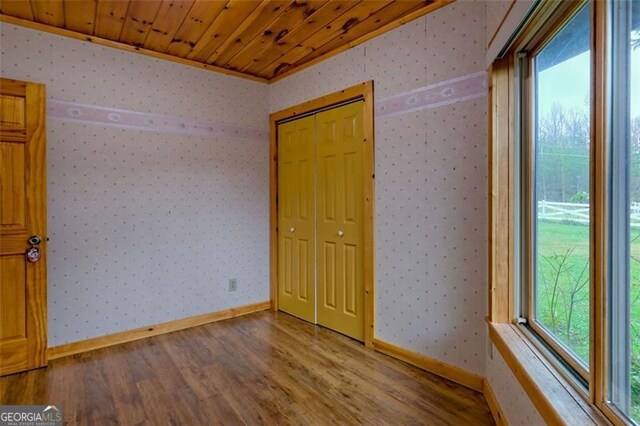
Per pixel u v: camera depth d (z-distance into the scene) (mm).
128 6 2305
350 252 2949
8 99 2311
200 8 2328
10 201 2326
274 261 3709
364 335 2824
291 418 1856
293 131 3477
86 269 2729
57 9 2336
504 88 1840
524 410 1438
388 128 2576
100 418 1853
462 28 2146
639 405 962
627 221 1009
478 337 2096
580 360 1308
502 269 1858
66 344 2645
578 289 1344
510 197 1836
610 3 1049
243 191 3559
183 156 3178
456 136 2182
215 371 2367
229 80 3441
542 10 1380
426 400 2016
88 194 2730
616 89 1040
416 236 2412
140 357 2588
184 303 3203
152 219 3025
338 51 2936
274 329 3160
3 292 2307
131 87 2910
